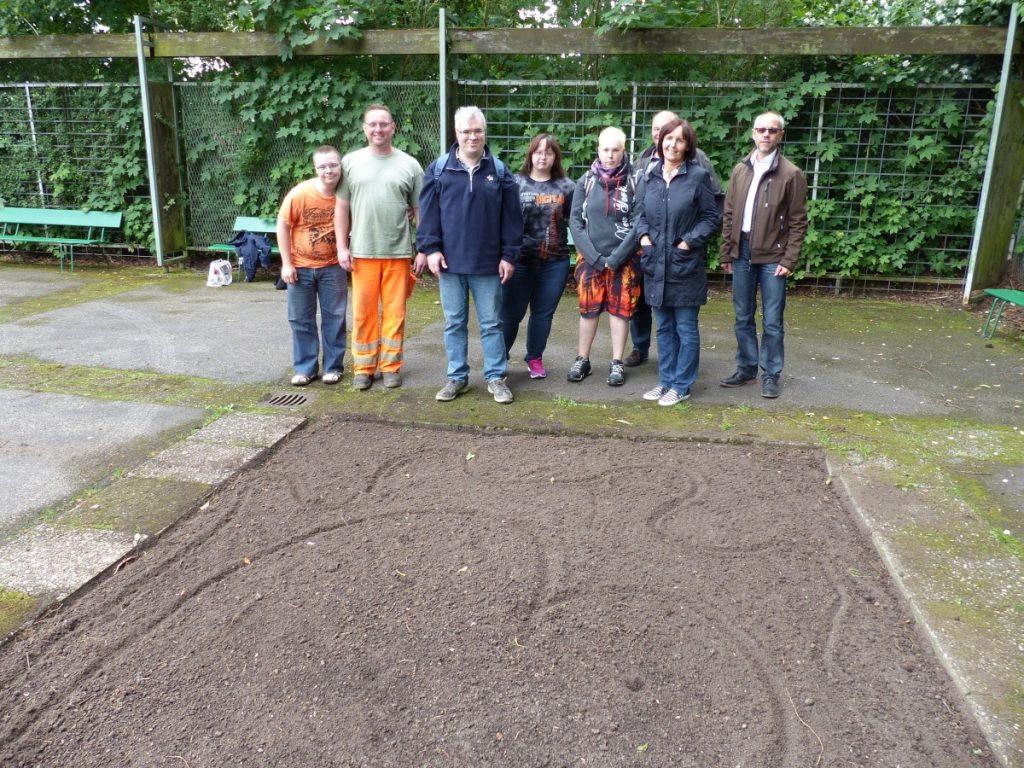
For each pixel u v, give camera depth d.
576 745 2.27
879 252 8.36
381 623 2.80
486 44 8.27
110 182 9.70
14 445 4.28
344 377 5.50
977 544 3.31
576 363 5.46
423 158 8.98
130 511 3.55
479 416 4.75
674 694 2.47
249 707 2.40
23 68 9.99
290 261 5.09
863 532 3.48
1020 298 6.41
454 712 2.39
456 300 4.93
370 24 8.94
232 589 3.01
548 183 5.14
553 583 3.06
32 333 6.60
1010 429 4.69
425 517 3.58
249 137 9.24
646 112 8.55
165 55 9.02
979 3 7.77
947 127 8.05
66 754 2.21
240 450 4.24
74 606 2.87
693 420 4.73
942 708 2.42
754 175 4.88
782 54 7.88
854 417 4.83
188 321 7.08
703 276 4.80
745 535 3.44
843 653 2.67
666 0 8.20
